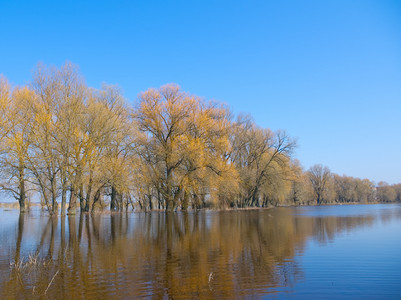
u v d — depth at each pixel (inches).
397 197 5477.4
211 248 595.2
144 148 1536.7
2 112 1198.9
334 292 349.7
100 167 1325.0
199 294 346.0
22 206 1519.4
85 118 1290.6
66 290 360.2
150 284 380.2
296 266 458.3
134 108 1534.2
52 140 1229.1
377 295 340.2
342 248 586.6
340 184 4830.2
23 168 1252.5
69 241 681.0
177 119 1531.7
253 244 636.7
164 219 1218.6
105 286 373.1
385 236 730.8
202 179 1530.5
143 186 1563.7
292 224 1023.0
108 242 665.6
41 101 1249.4
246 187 1945.1
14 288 368.2
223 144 1603.1
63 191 1300.4
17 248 602.9
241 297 337.1
